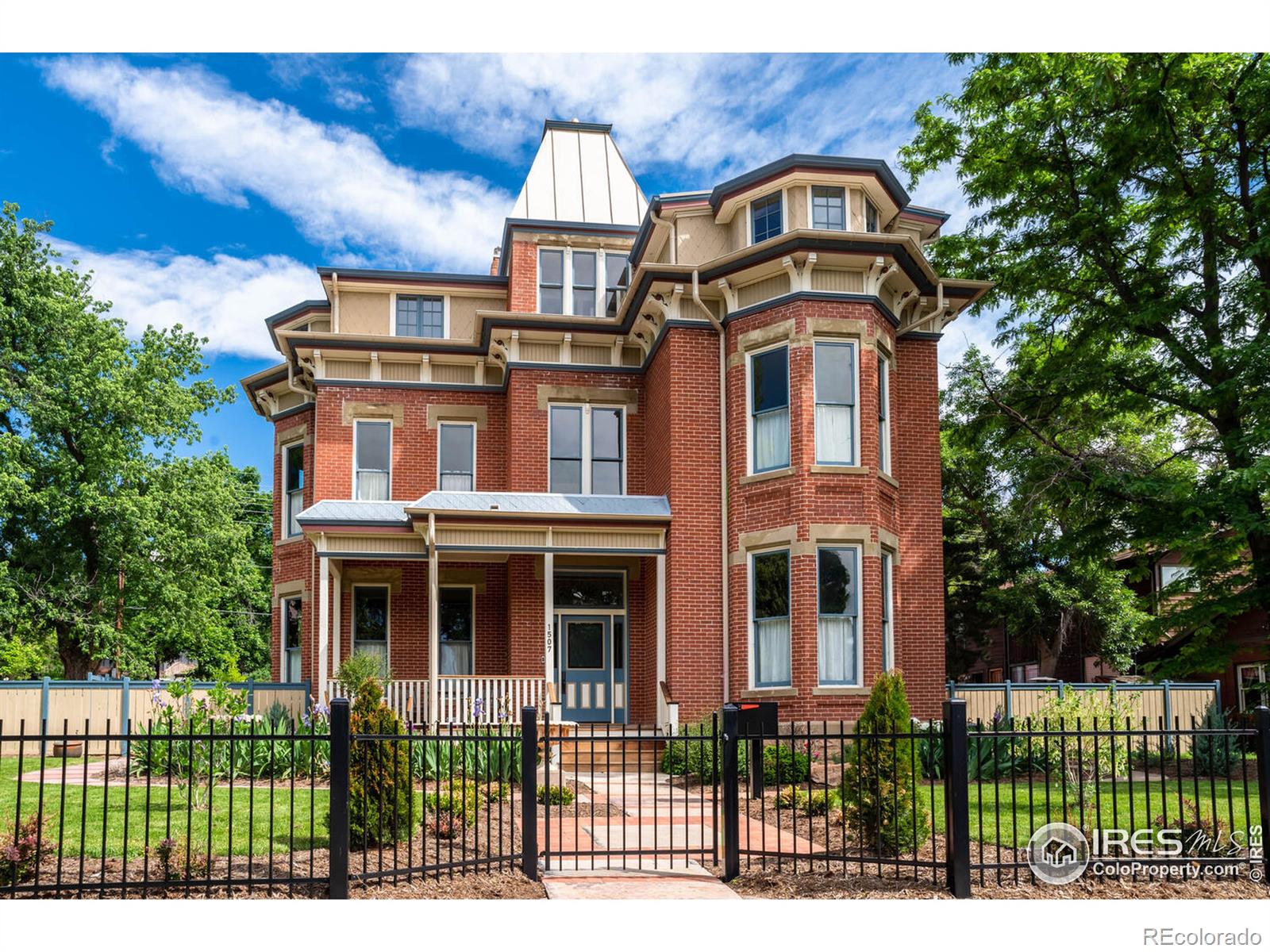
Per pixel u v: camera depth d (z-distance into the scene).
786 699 19.12
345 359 24.67
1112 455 24.16
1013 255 26.14
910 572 21.17
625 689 22.72
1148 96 21.16
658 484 22.23
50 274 32.28
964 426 27.53
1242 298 21.16
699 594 20.72
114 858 9.52
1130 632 31.41
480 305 26.48
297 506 26.47
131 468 32.88
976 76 24.77
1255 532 21.84
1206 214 22.78
